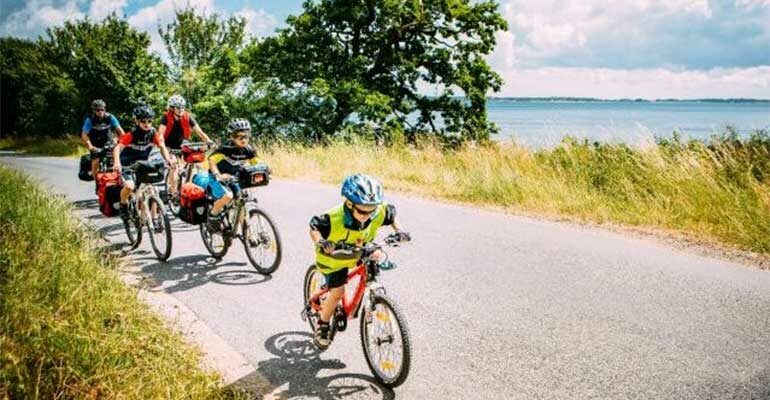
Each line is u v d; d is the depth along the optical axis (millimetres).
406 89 25688
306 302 4883
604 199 9672
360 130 20953
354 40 25109
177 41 26828
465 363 4254
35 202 6867
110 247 7309
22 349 3482
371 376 4094
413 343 4590
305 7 24375
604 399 3740
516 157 12656
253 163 6621
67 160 20547
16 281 4316
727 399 3715
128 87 25438
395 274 6227
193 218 6676
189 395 3561
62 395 3312
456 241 7547
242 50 25734
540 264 6547
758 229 7395
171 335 4301
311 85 22359
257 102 23844
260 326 4930
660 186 9672
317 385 3961
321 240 3643
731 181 9484
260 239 6250
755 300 5359
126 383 3434
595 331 4758
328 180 12797
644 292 5621
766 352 4340
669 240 7543
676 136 11375
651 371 4086
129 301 4703
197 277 6211
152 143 7711
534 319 5020
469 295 5602
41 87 30812
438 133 24922
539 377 4035
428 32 25281
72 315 4066
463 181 11367
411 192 11336
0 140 33750
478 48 24766
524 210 9570
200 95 25328
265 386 3916
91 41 26078
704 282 5867
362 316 4102
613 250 7078
